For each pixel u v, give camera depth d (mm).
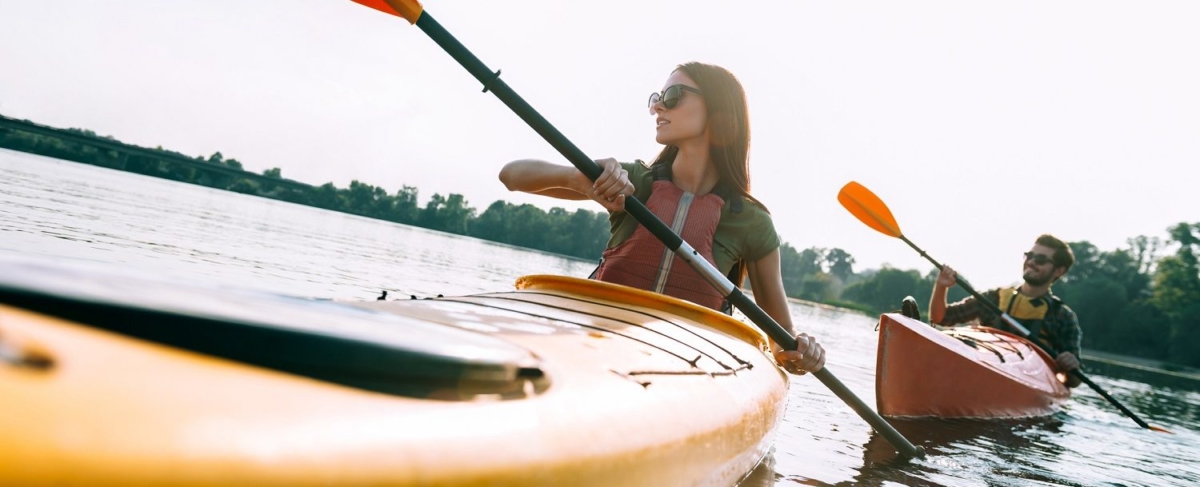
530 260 23922
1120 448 5258
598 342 1771
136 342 703
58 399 565
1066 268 7281
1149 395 12016
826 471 3186
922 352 5211
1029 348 6730
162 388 646
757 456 2475
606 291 2588
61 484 521
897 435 3539
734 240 3137
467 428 897
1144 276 67625
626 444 1248
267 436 666
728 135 3066
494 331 1554
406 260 11398
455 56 2475
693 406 1677
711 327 2672
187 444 604
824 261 80812
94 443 551
